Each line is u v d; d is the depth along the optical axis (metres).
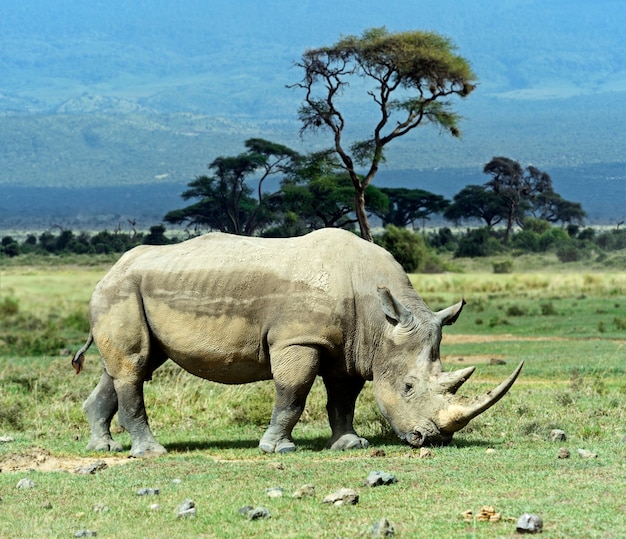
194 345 21.86
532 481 16.25
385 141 89.56
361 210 88.88
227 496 16.58
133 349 22.22
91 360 43.12
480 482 16.44
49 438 24.98
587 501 14.78
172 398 28.61
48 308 77.69
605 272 119.31
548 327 56.72
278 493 16.38
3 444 23.19
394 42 86.62
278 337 21.36
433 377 20.59
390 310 20.88
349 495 15.59
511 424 23.88
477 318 63.97
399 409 20.70
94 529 15.06
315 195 127.62
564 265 132.38
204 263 21.94
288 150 156.88
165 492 17.20
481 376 36.19
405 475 17.28
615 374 35.59
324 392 28.95
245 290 21.58
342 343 21.34
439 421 20.23
